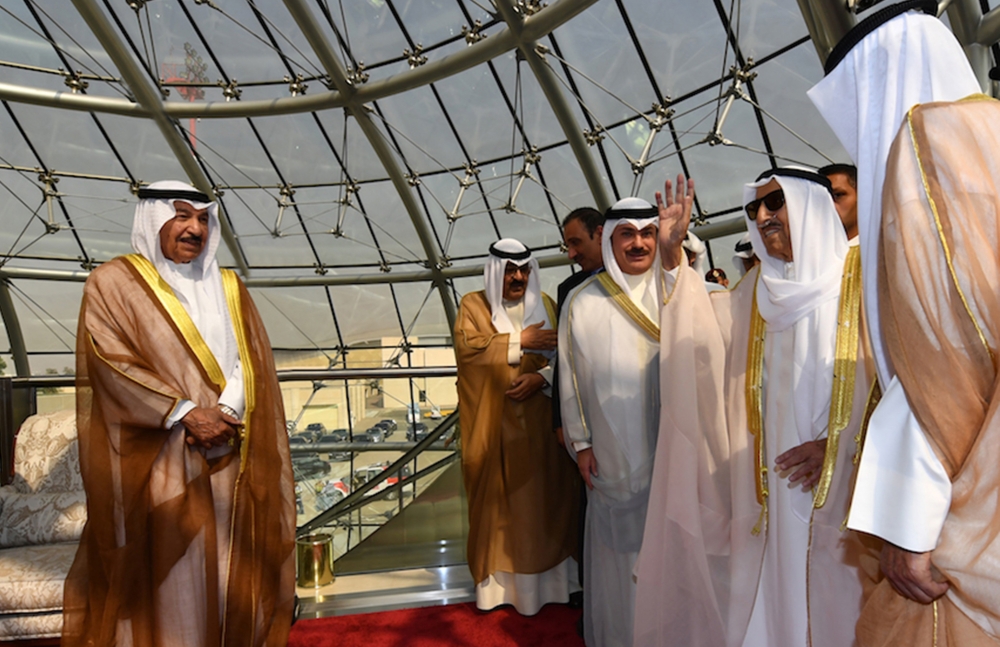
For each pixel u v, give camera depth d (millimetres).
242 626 2066
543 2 7512
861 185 1208
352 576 3164
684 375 1956
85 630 1956
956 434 1003
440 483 3287
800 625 1640
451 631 2549
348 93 9070
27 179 11695
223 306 2264
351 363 14961
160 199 2162
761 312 1793
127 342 2068
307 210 12539
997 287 979
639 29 8023
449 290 13711
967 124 1041
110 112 9789
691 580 1908
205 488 2041
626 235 2279
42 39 9555
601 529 2244
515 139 10227
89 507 1968
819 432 1665
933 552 1032
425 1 8688
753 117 8203
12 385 2912
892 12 1204
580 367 2328
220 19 9281
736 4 7207
